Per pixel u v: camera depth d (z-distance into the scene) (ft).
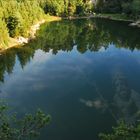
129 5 553.64
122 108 155.12
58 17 576.61
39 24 475.72
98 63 241.35
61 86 191.93
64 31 419.54
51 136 130.00
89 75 211.20
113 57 259.39
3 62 266.77
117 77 203.92
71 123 142.00
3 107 62.03
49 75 215.10
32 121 64.23
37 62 254.27
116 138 58.03
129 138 56.18
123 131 58.08
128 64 234.79
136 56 259.80
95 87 187.52
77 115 149.59
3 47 302.86
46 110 157.69
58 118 147.23
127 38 359.87
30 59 266.57
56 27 454.40
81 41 347.15
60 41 349.61
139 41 339.16
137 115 145.89
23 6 402.11
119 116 146.92
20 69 234.99
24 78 211.20
